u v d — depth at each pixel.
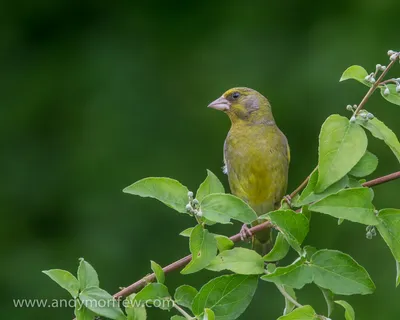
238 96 9.12
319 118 14.27
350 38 14.74
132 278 13.71
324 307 12.28
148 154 14.66
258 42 15.28
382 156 13.44
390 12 14.88
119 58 15.34
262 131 8.99
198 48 15.40
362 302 12.65
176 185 5.33
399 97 5.55
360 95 14.16
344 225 13.28
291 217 5.22
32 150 14.91
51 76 15.30
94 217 14.20
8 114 15.10
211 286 5.30
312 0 15.38
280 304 12.70
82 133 14.89
